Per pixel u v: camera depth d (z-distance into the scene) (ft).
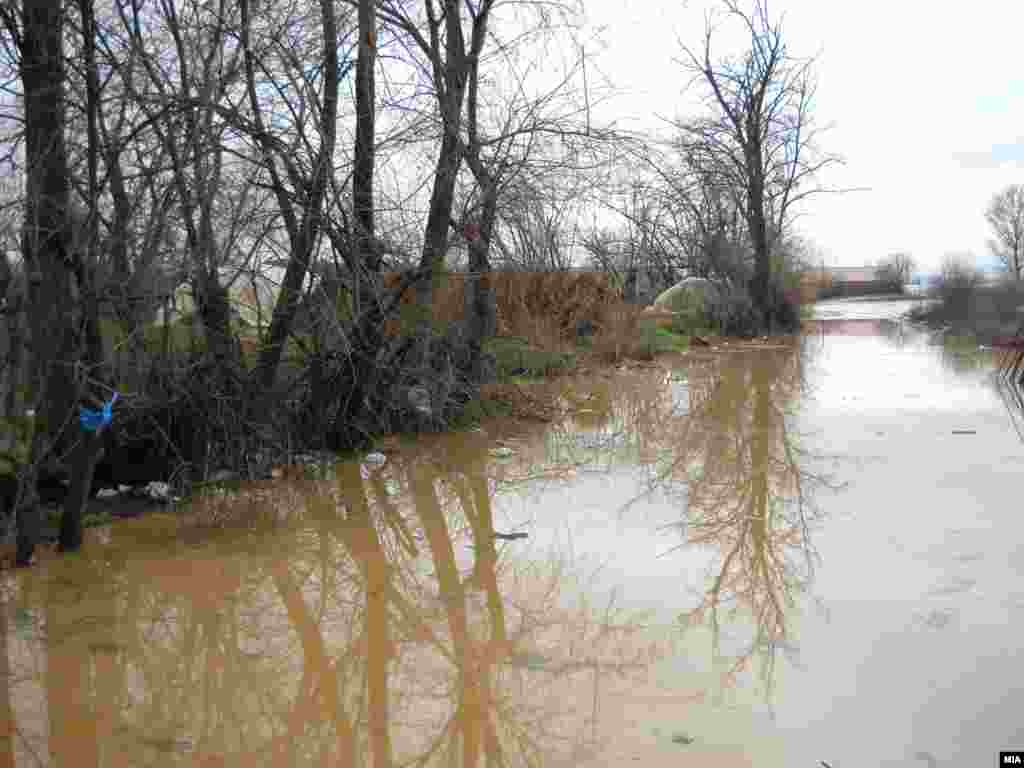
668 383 49.98
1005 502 22.66
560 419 37.81
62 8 18.48
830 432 33.37
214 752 12.03
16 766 11.56
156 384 23.44
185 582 18.17
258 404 26.22
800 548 19.62
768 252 88.63
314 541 20.93
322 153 24.66
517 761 11.53
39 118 18.20
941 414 36.83
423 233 29.66
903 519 21.49
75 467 19.21
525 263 38.93
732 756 11.43
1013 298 79.66
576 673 14.02
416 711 13.03
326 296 26.04
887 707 12.55
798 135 91.61
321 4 24.99
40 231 18.01
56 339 18.38
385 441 31.96
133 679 14.08
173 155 20.76
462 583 18.19
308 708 13.21
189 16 22.11
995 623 15.19
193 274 22.38
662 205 77.71
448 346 33.81
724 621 15.79
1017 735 11.72
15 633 15.66
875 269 193.98
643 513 23.00
